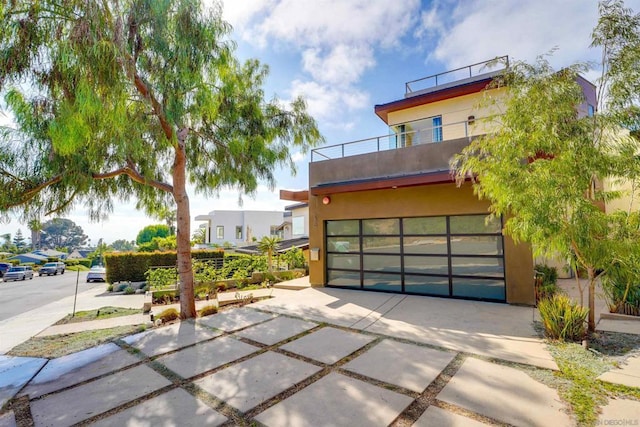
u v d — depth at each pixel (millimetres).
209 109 6418
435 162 8328
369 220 9438
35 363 4777
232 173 8289
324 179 10195
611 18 4270
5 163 5062
